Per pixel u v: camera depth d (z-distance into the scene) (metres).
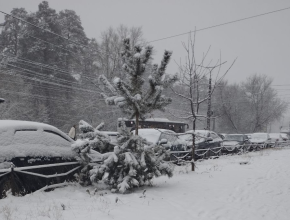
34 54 41.44
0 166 6.05
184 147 14.53
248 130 55.09
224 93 48.16
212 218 5.64
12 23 48.09
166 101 8.20
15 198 6.05
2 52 39.50
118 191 7.40
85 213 5.40
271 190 8.38
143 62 7.95
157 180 9.40
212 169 12.33
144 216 5.46
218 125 57.78
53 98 42.56
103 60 42.19
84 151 7.46
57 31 45.22
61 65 44.34
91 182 8.04
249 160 15.91
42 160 7.02
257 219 5.76
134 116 8.23
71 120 41.22
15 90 37.84
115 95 8.00
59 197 6.60
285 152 21.44
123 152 7.47
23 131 6.91
